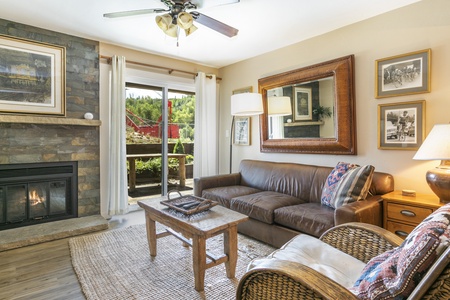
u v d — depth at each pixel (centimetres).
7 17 284
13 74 296
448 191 194
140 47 377
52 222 319
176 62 430
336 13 271
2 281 204
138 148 411
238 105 341
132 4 254
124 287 195
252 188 356
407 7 254
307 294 93
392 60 262
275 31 317
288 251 146
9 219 300
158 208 224
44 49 313
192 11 225
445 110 232
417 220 205
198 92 443
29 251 258
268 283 105
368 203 216
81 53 340
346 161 304
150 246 245
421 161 247
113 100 359
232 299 182
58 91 323
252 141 428
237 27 304
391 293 85
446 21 231
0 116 278
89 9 265
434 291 76
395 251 105
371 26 279
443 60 233
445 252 76
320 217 227
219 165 489
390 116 265
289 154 369
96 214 353
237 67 449
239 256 248
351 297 86
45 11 270
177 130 450
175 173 450
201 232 180
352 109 293
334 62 305
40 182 317
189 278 209
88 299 181
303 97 344
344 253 147
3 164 292
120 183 366
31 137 308
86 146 345
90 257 244
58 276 212
